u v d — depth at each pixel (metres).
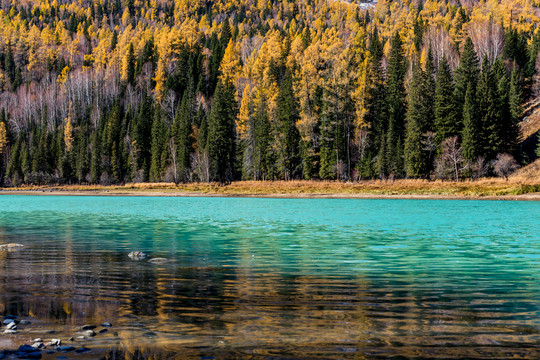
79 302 11.59
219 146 113.50
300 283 14.03
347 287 13.49
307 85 107.56
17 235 28.28
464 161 89.31
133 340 8.70
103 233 29.41
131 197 93.44
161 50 178.50
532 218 40.19
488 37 130.50
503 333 9.22
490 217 41.62
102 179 126.75
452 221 37.59
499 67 109.50
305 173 104.19
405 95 107.00
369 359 7.81
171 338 8.83
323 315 10.44
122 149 132.50
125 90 170.50
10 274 15.41
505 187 76.44
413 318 10.23
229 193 91.75
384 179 95.81
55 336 8.95
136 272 15.88
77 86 178.00
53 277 14.91
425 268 16.77
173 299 11.93
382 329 9.44
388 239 26.03
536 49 121.38
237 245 23.50
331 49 114.88
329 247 22.62
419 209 52.59
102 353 7.99
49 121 166.88
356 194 82.31
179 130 121.81
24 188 124.38
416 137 93.06
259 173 109.81
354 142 103.75
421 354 8.06
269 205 62.94
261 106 113.44
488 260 18.72
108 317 10.24
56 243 24.34
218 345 8.44
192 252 20.97
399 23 172.00
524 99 113.25
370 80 105.06
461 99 98.75
